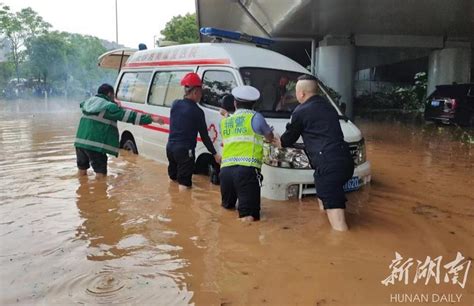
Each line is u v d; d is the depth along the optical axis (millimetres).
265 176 5660
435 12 13344
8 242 4270
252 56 6824
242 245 4262
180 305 3162
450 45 17859
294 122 4992
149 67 8469
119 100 9164
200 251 4113
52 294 3285
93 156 6840
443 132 13469
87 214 5129
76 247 4164
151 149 8141
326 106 4945
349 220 5047
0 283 3447
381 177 7285
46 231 4574
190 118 6090
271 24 16422
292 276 3637
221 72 6664
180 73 7488
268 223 4875
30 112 22234
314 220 4980
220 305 3172
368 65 22828
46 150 9727
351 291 3408
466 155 9492
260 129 4934
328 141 4797
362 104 23688
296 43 23016
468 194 6227
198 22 19312
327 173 4734
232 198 5254
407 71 25891
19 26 32875
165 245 4242
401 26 15672
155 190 6188
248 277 3607
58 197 5820
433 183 6875
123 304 3160
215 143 6469
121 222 4871
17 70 34000
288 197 5613
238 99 5066
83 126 6840
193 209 5352
